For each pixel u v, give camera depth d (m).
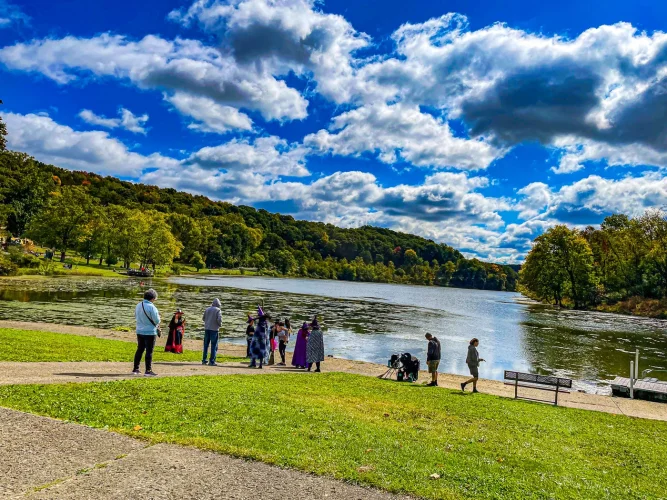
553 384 15.38
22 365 12.10
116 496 5.02
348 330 37.34
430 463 7.16
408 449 7.79
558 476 7.40
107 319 31.83
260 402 9.98
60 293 48.47
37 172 111.94
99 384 9.95
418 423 10.19
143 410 8.33
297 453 6.81
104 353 16.02
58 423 7.10
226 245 182.12
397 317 50.00
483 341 34.88
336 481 5.94
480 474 6.90
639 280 78.62
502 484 6.57
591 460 8.80
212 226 188.75
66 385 9.55
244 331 32.22
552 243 83.38
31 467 5.56
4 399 8.11
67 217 92.25
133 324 30.31
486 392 17.11
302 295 76.19
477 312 64.00
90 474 5.52
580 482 7.23
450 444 8.57
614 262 86.06
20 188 104.25
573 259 81.06
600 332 43.44
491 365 25.80
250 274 170.38
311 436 7.85
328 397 11.99
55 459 5.85
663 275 73.44
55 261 88.06
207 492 5.30
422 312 58.53
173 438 6.89
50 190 121.06
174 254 112.50
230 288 82.19
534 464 7.95
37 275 72.25
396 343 31.73
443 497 5.77
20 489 5.01
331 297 76.62
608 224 95.69
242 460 6.34
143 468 5.80
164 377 11.69
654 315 67.06
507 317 57.16
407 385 16.55
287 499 5.32
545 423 11.84
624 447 10.09
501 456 8.22
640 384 18.97
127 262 103.31
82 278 74.75
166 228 107.75
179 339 18.73
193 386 10.76
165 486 5.36
